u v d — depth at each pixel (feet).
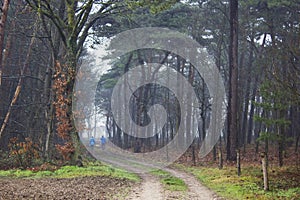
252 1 97.45
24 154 80.84
